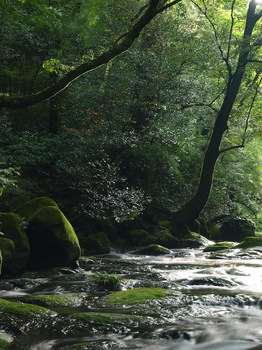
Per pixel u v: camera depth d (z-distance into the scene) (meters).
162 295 7.13
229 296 7.03
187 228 18.44
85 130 16.38
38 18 15.14
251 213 25.39
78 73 8.31
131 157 18.58
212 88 19.66
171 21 18.28
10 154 15.31
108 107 16.53
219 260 12.78
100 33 16.12
